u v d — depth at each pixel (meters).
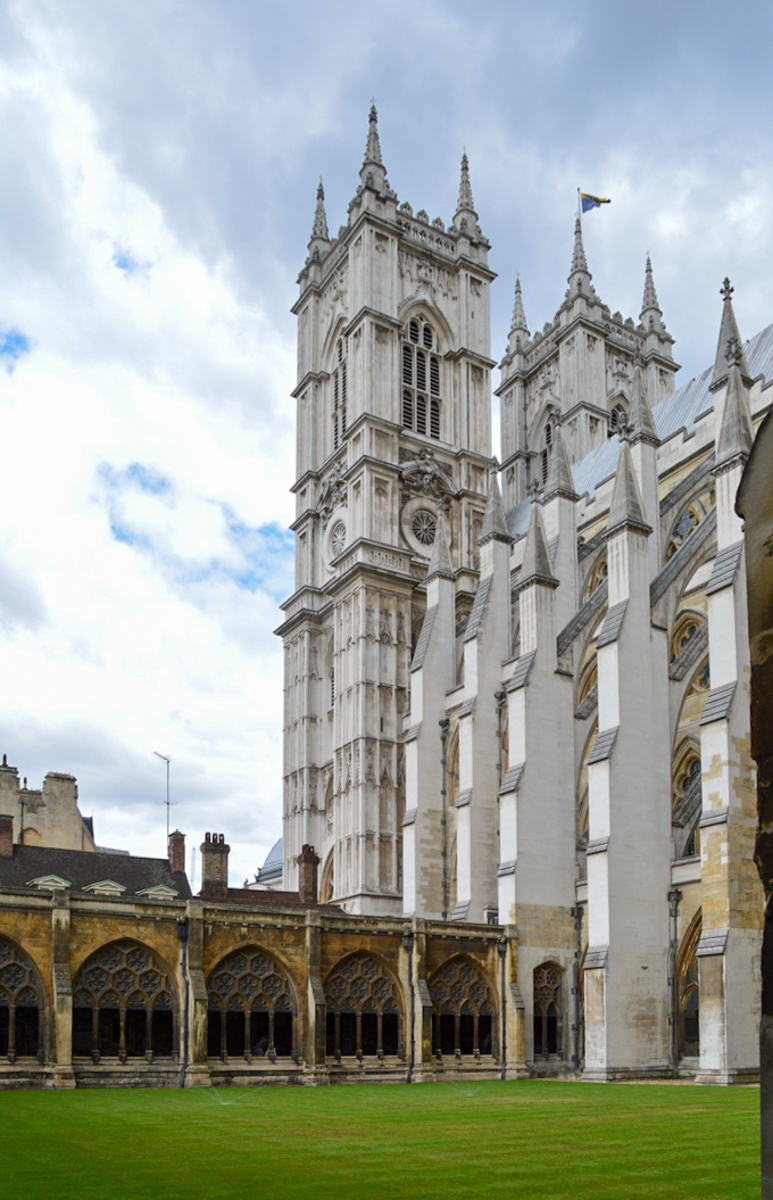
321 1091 34.53
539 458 96.62
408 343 83.94
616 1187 13.70
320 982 39.75
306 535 85.62
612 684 44.97
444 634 68.00
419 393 84.12
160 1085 36.28
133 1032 36.75
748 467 8.07
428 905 61.66
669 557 56.31
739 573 39.97
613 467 72.94
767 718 7.50
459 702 64.12
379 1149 18.38
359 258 83.12
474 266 87.62
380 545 75.88
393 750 72.50
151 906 37.56
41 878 54.25
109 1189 14.04
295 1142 19.58
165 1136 20.77
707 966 36.44
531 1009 45.84
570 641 53.00
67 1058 34.94
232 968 38.69
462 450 83.25
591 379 91.75
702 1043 36.31
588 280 94.50
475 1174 15.11
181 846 59.47
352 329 82.31
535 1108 26.75
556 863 48.91
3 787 73.00
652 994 41.91
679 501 56.53
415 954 42.31
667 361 95.69
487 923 49.97
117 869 57.38
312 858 64.62
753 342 61.66
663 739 45.56
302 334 91.62
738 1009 35.84
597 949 41.81
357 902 68.31
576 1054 46.28
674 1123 22.11
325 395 88.12
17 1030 34.91
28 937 35.56
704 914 37.50
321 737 80.62
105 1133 21.34
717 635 39.97
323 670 82.00
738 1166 15.52
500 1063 44.03
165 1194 13.56
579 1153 17.34
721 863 37.12
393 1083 39.97
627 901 42.34
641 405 58.03
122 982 36.84
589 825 43.88
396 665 74.38
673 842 45.12
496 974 45.25
